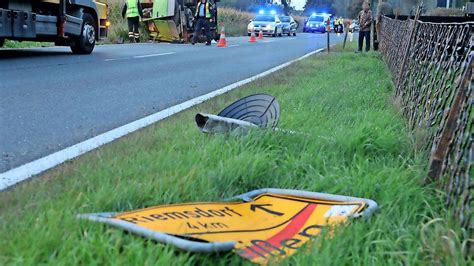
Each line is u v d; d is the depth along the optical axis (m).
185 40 24.78
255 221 2.91
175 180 3.28
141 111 6.62
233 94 7.52
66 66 11.41
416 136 4.35
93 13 15.15
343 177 3.50
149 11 24.59
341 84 8.47
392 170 3.54
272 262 2.33
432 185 3.33
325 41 30.59
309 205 3.10
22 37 11.76
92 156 4.08
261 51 19.94
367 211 2.84
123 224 2.46
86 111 6.50
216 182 3.44
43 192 3.14
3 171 3.91
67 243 2.31
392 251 2.44
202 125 4.61
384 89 7.91
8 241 2.35
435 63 4.67
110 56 14.77
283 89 7.84
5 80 8.75
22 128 5.42
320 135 4.61
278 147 4.24
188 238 2.50
